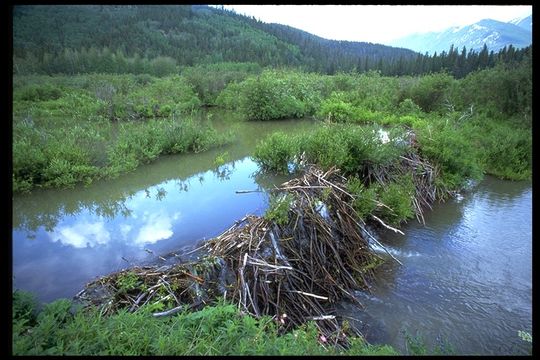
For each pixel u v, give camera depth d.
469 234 8.35
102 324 3.49
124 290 4.70
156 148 12.54
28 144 9.95
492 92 17.45
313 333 4.05
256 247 5.48
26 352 2.74
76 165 10.09
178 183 10.41
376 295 6.20
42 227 7.59
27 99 22.64
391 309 5.86
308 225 6.39
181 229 7.38
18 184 9.00
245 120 23.28
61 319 3.54
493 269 7.00
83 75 34.25
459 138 11.53
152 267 5.39
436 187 10.43
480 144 13.31
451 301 6.09
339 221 6.95
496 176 12.30
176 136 13.62
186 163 12.41
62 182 9.50
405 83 25.55
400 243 7.89
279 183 10.29
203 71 38.44
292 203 6.54
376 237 7.94
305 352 3.31
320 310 5.55
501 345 5.16
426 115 20.75
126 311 4.14
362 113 21.61
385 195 8.42
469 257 7.40
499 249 7.72
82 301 4.70
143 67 43.28
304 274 5.77
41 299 5.05
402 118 19.59
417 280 6.64
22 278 5.61
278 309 5.06
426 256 7.43
